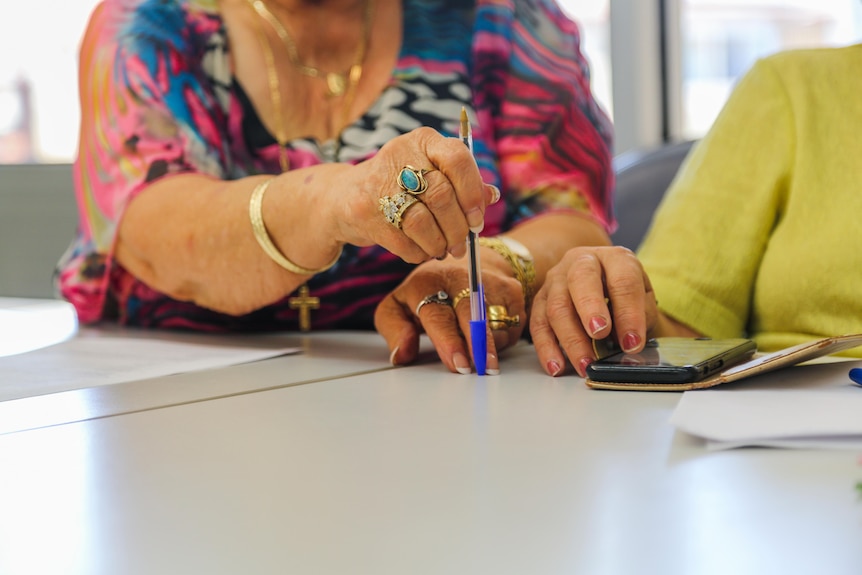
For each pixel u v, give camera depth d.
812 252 1.13
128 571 0.43
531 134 1.39
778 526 0.45
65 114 2.35
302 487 0.54
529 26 1.47
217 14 1.40
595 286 0.88
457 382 0.86
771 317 1.16
